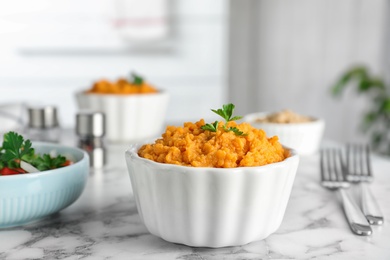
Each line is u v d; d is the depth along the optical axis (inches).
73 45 64.1
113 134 36.2
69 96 64.5
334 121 90.0
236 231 21.4
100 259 21.2
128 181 29.4
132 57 65.6
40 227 23.8
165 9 65.6
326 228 23.8
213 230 21.2
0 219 23.0
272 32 87.9
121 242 22.5
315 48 88.9
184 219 21.1
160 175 20.8
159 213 21.4
